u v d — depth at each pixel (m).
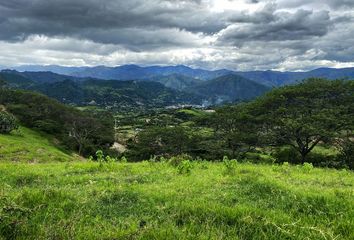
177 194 9.35
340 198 8.95
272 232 6.67
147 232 6.30
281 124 49.66
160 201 8.70
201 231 6.63
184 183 11.44
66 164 18.33
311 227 6.74
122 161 21.58
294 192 9.32
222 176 13.52
